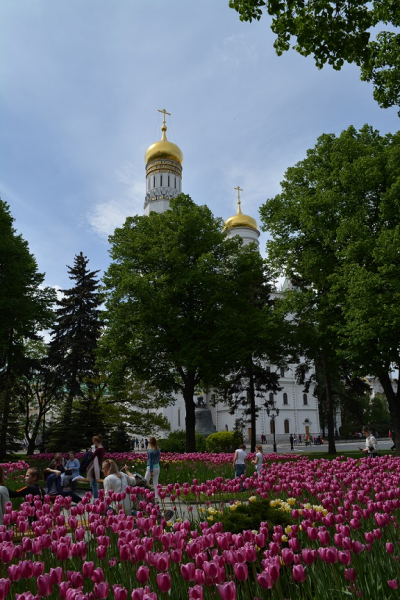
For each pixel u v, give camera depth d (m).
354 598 4.07
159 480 16.58
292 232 28.69
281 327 30.36
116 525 5.75
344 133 26.70
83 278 40.66
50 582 3.75
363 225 23.86
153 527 5.07
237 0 11.71
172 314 28.70
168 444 37.81
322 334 26.67
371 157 25.08
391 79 15.95
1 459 33.69
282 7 11.33
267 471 11.80
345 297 24.06
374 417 74.56
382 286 22.28
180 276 29.39
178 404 67.75
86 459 13.41
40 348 46.53
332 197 25.11
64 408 35.84
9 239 30.25
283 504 7.32
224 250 33.19
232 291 31.48
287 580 4.69
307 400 76.12
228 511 6.98
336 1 11.34
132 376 33.28
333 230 25.62
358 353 23.55
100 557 4.58
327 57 12.02
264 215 29.81
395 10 12.53
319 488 8.70
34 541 4.83
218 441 35.06
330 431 33.78
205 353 29.14
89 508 7.01
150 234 31.80
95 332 38.12
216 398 42.81
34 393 45.34
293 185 29.42
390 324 21.09
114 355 29.84
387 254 21.53
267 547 5.57
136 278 28.20
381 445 49.53
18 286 30.58
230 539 4.73
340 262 25.70
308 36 11.60
